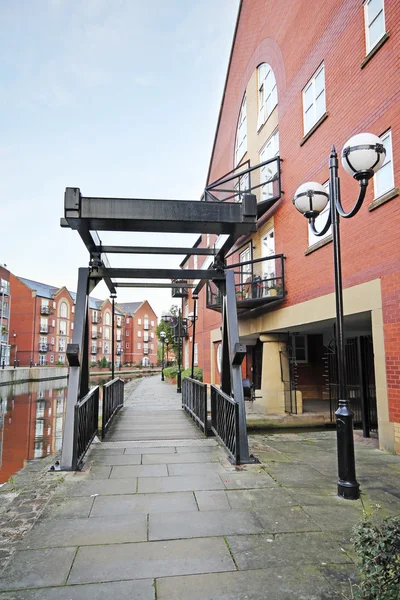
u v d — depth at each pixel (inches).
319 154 354.9
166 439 281.7
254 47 543.2
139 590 98.0
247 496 161.8
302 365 577.9
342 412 165.9
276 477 187.0
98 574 105.0
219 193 722.2
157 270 267.6
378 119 273.6
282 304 431.5
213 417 295.0
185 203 208.8
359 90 295.9
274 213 455.5
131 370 2915.8
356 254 294.0
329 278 336.5
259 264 503.2
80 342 228.4
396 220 251.4
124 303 3590.1
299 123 397.4
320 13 355.6
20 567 108.3
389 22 261.9
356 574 104.3
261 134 514.9
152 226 215.5
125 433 311.3
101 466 204.1
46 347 2282.2
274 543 121.7
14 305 2209.6
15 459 329.1
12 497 161.3
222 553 115.7
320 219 356.5
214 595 96.0
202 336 900.6
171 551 117.0
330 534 127.6
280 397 464.8
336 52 327.9
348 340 514.0
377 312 268.1
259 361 660.1
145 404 558.9
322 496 162.1
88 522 136.8
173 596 95.6
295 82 408.5
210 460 216.1
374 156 148.7
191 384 400.5
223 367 270.5
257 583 100.7
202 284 329.1
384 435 256.8
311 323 379.9
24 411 653.9
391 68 260.8
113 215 201.9
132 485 174.9
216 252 273.6
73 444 199.9
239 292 512.4
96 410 274.2
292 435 307.4
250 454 231.3
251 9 552.1
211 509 148.2
